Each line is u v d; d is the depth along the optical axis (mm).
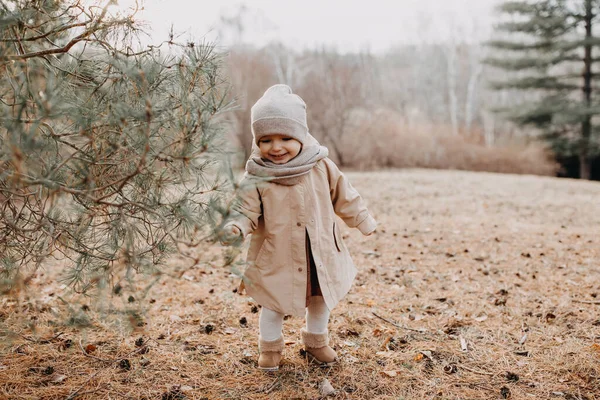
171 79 2012
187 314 3443
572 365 2658
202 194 1939
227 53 2082
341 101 27328
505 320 3400
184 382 2488
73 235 2068
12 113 1622
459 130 32375
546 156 26047
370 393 2436
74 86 2004
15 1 1708
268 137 2461
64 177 1873
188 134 1735
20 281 1819
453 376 2604
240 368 2660
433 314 3568
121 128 1782
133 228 2004
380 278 4520
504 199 10625
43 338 2840
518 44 25328
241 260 1876
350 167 25969
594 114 23047
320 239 2537
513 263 5074
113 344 2869
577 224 7512
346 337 3113
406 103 37906
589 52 24078
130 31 2062
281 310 2438
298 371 2637
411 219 7965
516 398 2379
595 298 3867
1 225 2197
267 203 2482
